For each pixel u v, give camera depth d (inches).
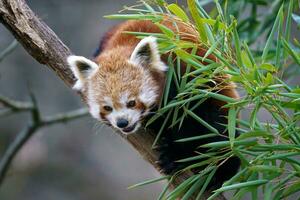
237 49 274.5
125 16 290.7
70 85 333.4
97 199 872.3
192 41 316.5
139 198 861.8
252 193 279.4
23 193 864.9
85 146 901.2
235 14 421.1
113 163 893.2
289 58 413.4
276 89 267.4
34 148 885.8
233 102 275.6
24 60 898.1
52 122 487.8
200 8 297.6
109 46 360.5
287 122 274.2
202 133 339.9
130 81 334.3
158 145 333.7
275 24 281.4
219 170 342.0
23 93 886.4
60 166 888.3
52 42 321.7
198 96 283.3
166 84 330.6
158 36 305.9
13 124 894.4
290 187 279.7
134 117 329.7
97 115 340.8
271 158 272.2
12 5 308.0
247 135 272.5
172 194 290.7
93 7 918.4
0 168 489.7
